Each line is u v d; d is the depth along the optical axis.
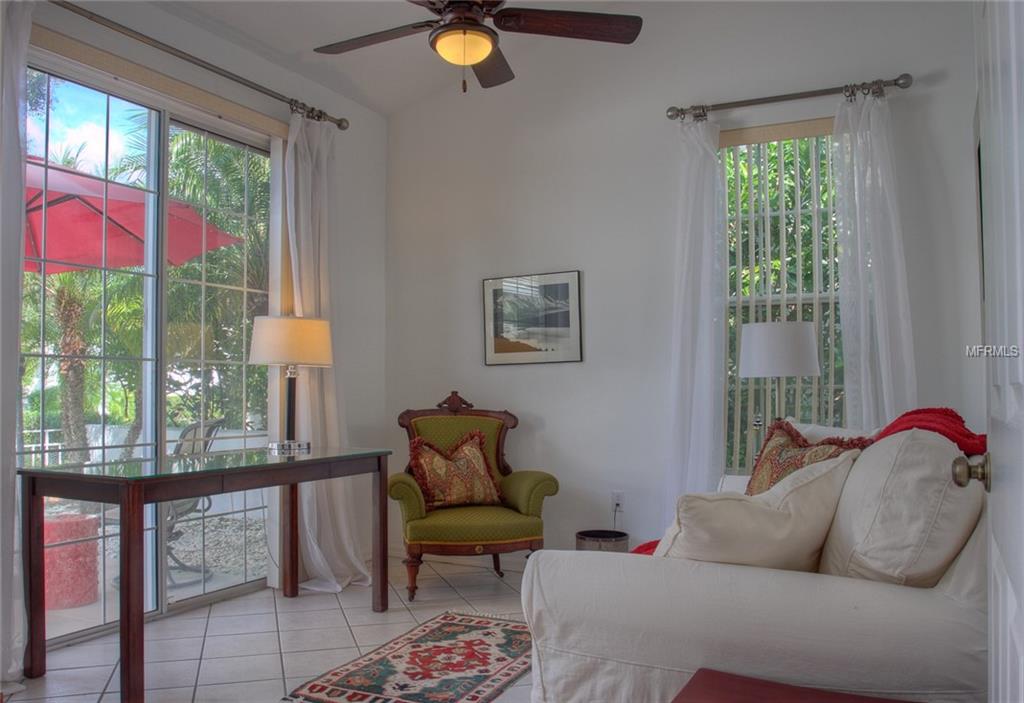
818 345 4.00
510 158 4.76
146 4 3.48
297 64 4.27
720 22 4.24
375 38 2.83
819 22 4.03
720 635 1.62
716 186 4.10
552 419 4.58
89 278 3.31
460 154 4.91
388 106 5.00
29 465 3.04
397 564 4.77
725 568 1.72
